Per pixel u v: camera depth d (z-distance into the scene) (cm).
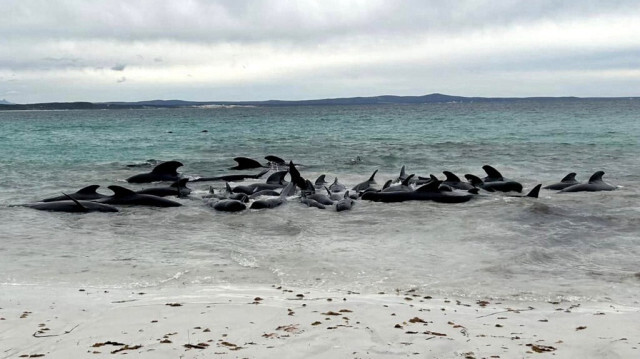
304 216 1605
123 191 1800
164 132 6656
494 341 698
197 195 2008
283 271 1042
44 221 1523
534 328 751
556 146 3891
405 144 4284
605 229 1378
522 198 1833
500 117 10369
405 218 1545
